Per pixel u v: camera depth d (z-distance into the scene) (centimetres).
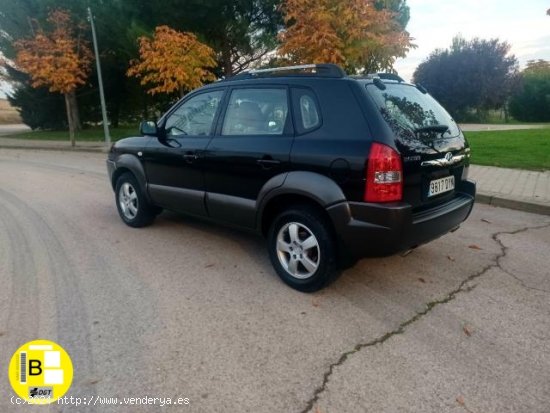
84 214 638
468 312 328
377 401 235
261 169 366
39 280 395
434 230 341
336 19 965
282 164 350
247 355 277
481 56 3147
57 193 809
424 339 293
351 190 314
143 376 257
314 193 328
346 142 317
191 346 287
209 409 230
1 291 372
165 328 310
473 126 2519
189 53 1378
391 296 356
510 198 635
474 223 559
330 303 345
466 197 393
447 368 262
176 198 467
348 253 330
